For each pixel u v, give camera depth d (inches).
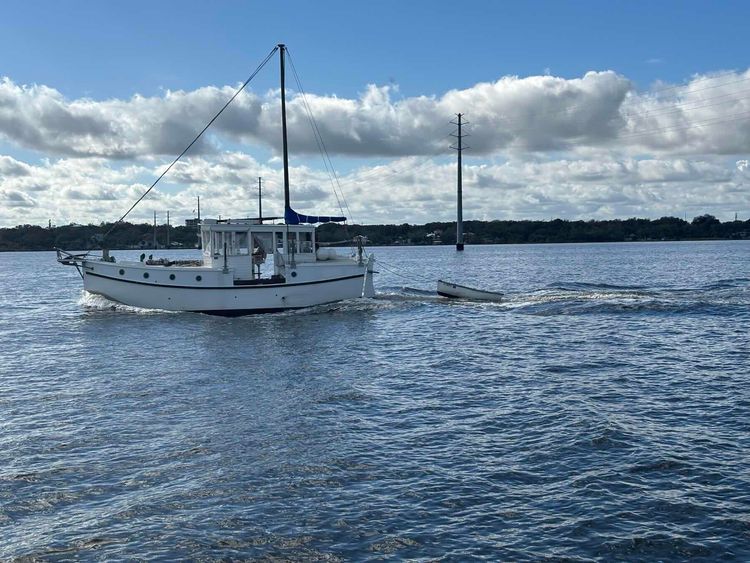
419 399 834.2
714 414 752.3
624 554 448.5
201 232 1691.7
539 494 540.1
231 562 442.0
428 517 501.7
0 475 583.8
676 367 1011.3
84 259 1626.5
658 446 642.8
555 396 840.3
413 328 1428.4
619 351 1144.2
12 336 1396.4
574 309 1659.7
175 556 448.5
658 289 2240.4
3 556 450.3
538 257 6097.4
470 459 616.4
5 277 4025.6
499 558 445.1
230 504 524.1
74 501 532.4
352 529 483.5
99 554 451.8
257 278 1662.2
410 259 6087.6
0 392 887.1
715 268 3705.7
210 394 862.5
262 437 681.6
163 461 615.2
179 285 1596.9
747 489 543.2
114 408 797.2
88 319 1590.8
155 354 1154.7
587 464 599.8
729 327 1380.4
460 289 1846.7
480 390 879.7
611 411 765.9
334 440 671.1
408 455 627.5
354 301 1708.9
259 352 1167.0
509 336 1316.4
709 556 444.8
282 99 1809.8
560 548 456.8
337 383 926.4
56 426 725.3
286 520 497.4
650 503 521.0
